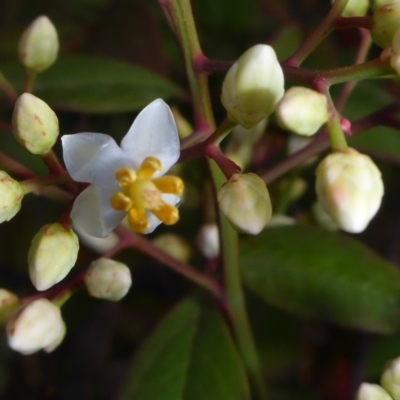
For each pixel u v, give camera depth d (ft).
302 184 0.40
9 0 0.47
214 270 0.36
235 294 0.34
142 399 0.33
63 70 0.38
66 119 0.43
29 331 0.30
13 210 0.30
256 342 0.41
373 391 0.31
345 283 0.34
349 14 0.33
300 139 0.39
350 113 0.39
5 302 0.32
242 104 0.28
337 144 0.28
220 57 0.43
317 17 0.46
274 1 0.44
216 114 0.40
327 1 0.46
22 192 0.30
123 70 0.38
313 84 0.28
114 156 0.29
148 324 0.42
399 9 0.29
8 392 0.42
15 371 0.43
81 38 0.43
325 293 0.34
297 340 0.41
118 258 0.39
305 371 0.41
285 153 0.40
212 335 0.34
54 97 0.37
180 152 0.29
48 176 0.30
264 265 0.35
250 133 0.38
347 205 0.27
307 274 0.34
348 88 0.36
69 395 0.41
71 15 0.46
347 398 0.39
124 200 0.28
